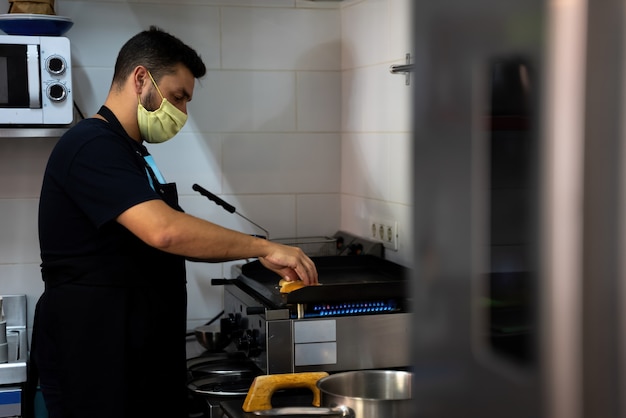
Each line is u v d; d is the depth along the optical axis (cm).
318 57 284
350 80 279
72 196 185
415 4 43
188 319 278
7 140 262
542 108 34
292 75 283
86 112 266
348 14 279
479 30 38
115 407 191
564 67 33
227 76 277
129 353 193
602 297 33
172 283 201
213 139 278
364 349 202
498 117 37
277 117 282
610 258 33
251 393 169
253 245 194
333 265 256
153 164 207
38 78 233
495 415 38
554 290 34
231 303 247
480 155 39
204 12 274
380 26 253
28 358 237
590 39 33
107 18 266
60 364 192
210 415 198
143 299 194
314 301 196
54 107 235
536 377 35
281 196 285
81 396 191
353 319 200
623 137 32
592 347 33
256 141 281
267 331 196
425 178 43
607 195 33
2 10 256
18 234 264
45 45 233
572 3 33
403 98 239
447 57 40
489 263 39
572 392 34
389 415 151
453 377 41
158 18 270
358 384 177
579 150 33
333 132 287
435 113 41
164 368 200
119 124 197
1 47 230
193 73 206
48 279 194
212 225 187
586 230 33
